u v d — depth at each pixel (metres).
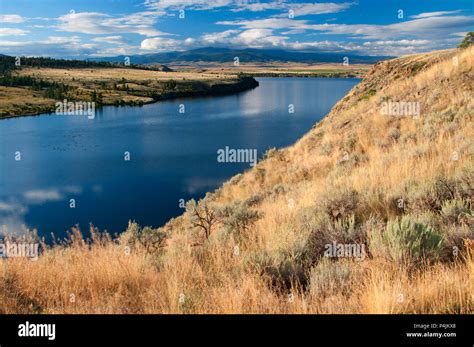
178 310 4.24
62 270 5.66
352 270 4.47
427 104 17.06
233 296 4.18
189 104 130.88
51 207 34.50
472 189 6.16
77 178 44.41
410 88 20.36
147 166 48.34
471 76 17.02
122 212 32.78
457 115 13.34
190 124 82.06
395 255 4.49
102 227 29.11
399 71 30.72
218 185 39.06
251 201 14.20
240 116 91.56
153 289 4.92
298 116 86.62
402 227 4.71
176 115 100.25
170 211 32.72
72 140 68.81
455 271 4.07
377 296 3.63
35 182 43.12
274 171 19.72
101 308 4.45
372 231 5.14
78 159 53.91
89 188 40.34
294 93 153.38
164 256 6.72
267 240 6.69
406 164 9.11
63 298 4.87
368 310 3.64
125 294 5.01
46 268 5.71
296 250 5.48
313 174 15.67
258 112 97.88
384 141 15.02
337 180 10.58
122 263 5.61
